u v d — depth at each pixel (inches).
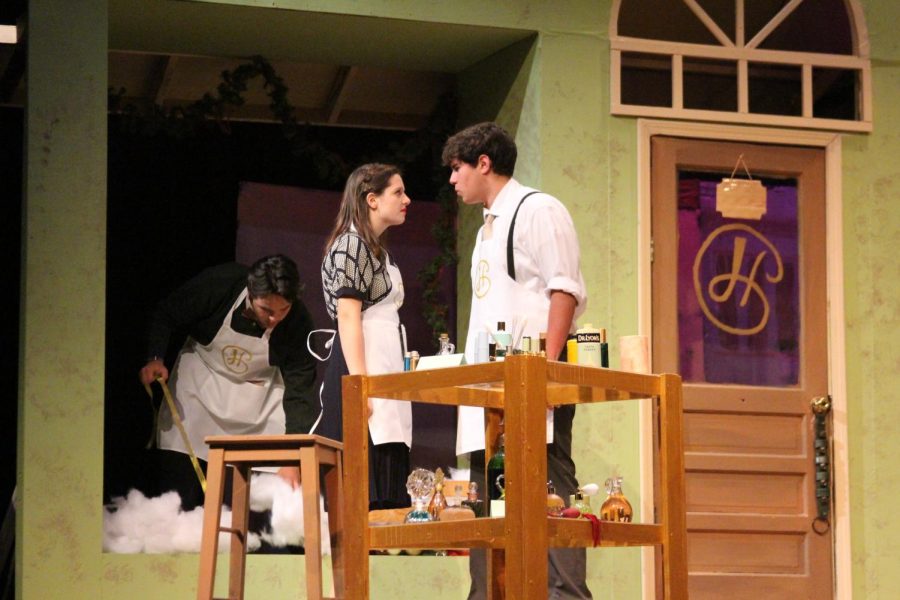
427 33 364.5
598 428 348.2
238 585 249.8
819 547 361.1
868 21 378.3
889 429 367.9
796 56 372.5
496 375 196.5
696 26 370.6
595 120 359.3
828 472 363.3
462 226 401.1
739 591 355.6
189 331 376.5
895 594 361.7
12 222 399.5
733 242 367.6
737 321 365.4
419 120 421.4
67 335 317.7
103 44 328.2
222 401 375.9
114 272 386.3
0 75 385.4
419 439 394.0
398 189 305.6
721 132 366.3
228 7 345.1
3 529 335.9
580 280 262.7
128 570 312.2
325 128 417.1
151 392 370.0
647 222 359.3
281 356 376.5
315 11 348.2
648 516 347.3
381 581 320.5
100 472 315.0
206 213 394.9
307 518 238.2
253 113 402.6
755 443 362.3
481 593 263.1
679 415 213.5
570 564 247.4
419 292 404.2
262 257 396.8
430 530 202.4
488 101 386.3
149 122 384.5
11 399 395.9
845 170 374.6
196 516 342.6
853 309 370.6
